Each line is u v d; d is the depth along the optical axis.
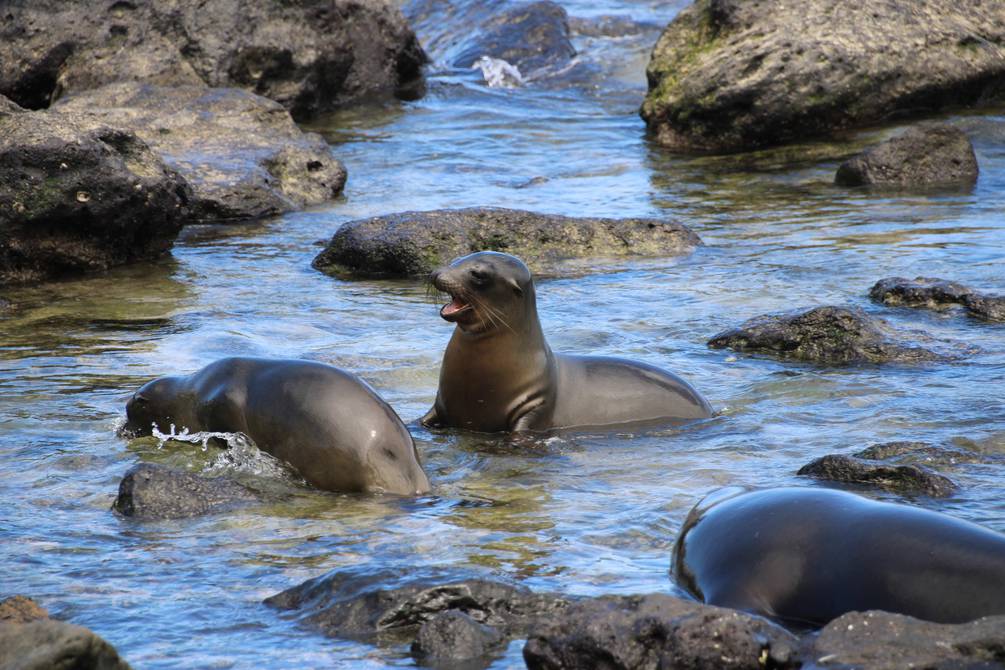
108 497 26.67
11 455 29.58
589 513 25.53
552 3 126.12
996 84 89.31
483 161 80.06
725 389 35.97
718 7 87.81
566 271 53.28
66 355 39.47
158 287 50.28
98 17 89.19
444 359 33.09
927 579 17.88
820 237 58.03
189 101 72.50
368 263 52.75
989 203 64.75
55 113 54.16
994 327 42.06
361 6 104.25
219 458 28.42
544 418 32.84
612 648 16.97
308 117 95.75
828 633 16.86
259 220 64.19
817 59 83.94
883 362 38.12
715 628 16.81
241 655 18.66
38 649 15.20
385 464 27.20
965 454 28.30
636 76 111.38
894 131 83.19
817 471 27.30
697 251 56.09
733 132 83.69
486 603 19.84
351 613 19.72
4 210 50.75
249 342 40.75
